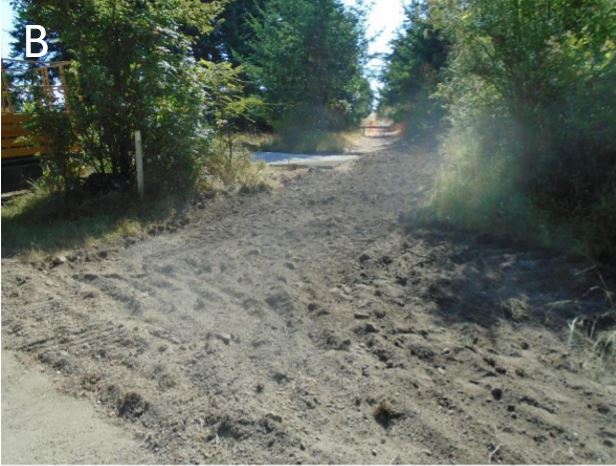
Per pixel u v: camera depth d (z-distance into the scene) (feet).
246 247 18.52
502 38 19.77
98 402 9.50
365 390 9.61
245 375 10.09
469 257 16.44
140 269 16.42
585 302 13.12
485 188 19.80
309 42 63.41
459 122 23.21
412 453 7.97
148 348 11.21
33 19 23.98
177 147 25.48
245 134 61.36
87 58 23.79
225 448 8.07
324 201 25.31
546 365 10.68
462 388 9.70
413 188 26.37
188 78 26.25
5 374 10.44
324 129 64.08
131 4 24.26
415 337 11.65
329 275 15.83
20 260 16.93
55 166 24.57
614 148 17.71
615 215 15.84
